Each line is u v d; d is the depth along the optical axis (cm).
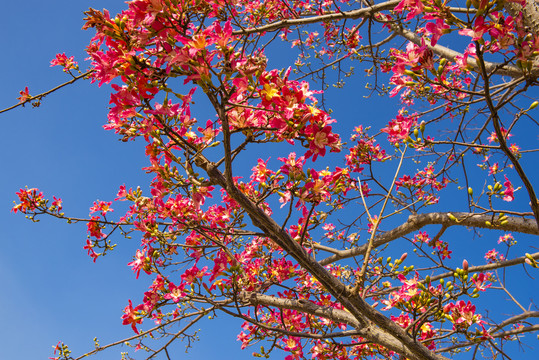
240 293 329
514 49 177
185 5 178
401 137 243
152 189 241
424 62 191
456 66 197
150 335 352
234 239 323
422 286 249
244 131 211
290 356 338
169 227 286
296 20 406
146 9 175
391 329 255
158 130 217
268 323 359
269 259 355
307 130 204
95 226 331
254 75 191
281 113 199
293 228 316
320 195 239
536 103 233
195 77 175
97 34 187
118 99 192
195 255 286
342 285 256
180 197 275
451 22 175
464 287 233
